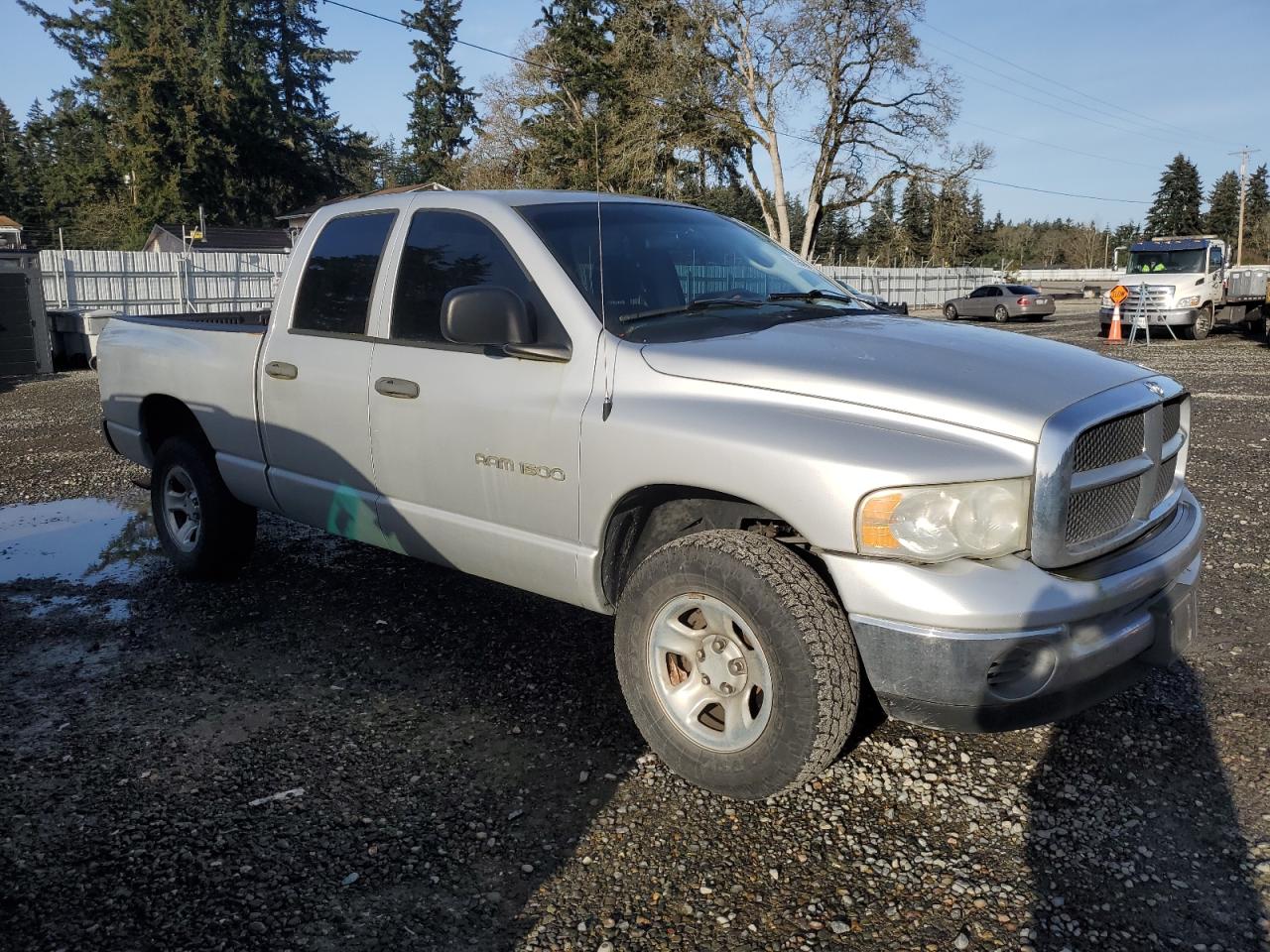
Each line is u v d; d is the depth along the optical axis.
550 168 43.75
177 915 2.61
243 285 26.52
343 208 4.46
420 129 71.25
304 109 66.44
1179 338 23.97
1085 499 2.86
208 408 4.91
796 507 2.83
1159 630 3.03
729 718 3.02
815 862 2.81
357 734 3.59
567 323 3.47
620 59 40.59
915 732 3.54
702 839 2.92
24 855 2.87
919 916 2.58
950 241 58.16
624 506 3.33
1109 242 106.12
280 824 3.02
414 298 4.00
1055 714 2.80
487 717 3.71
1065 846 2.87
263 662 4.24
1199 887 2.68
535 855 2.86
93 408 12.83
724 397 3.08
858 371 3.01
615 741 3.51
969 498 2.70
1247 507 6.56
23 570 5.63
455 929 2.55
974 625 2.64
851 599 2.78
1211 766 3.28
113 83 54.81
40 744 3.54
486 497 3.68
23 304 17.42
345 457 4.23
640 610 3.16
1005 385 2.92
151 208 54.56
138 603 5.03
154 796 3.18
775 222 46.31
